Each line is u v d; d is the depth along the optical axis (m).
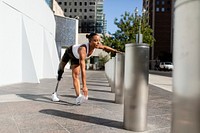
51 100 7.02
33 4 16.14
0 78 11.14
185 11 1.63
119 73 6.64
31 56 13.55
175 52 1.72
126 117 4.10
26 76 13.48
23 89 9.78
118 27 31.53
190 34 1.59
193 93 1.55
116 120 4.75
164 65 49.06
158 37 85.12
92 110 5.69
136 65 3.97
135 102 4.00
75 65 6.39
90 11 103.50
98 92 9.48
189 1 1.60
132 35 30.39
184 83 1.61
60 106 6.12
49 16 23.02
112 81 9.41
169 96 8.91
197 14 1.56
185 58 1.61
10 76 12.20
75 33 45.00
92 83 13.91
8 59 11.96
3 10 11.38
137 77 3.97
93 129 4.09
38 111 5.45
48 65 18.53
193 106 1.54
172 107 1.74
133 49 3.97
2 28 11.28
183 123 1.60
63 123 4.45
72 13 104.00
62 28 42.53
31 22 15.49
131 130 4.04
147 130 4.12
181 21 1.66
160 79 20.39
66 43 43.28
